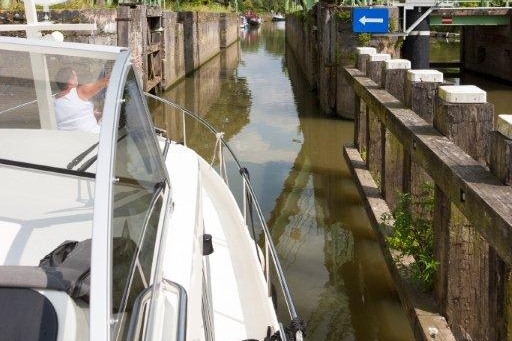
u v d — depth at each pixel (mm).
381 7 14273
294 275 6434
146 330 1975
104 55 2654
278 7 103375
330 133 13359
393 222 6371
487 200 3316
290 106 16750
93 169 2566
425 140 4605
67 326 1755
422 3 14805
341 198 8727
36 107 2832
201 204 3861
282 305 5773
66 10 12508
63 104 2740
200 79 23062
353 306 5832
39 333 1702
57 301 1818
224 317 3660
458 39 42625
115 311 1848
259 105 17000
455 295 4312
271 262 6680
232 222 4684
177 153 4449
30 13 4223
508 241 3008
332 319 5621
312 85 19391
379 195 7352
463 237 4234
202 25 28031
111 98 2346
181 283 2646
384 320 5617
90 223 2445
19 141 2748
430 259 4836
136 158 2498
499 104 18562
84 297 1929
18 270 1907
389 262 5570
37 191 2588
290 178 9742
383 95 7156
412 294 4812
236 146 11969
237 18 47750
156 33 18750
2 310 1763
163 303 2299
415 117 5609
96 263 1826
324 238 7387
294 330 2982
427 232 5336
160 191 2760
